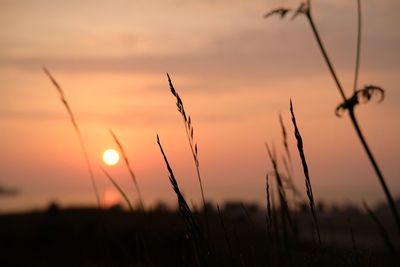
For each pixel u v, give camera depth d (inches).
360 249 88.9
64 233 544.1
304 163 85.4
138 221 113.5
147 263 100.7
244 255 91.0
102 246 115.5
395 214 62.1
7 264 496.7
